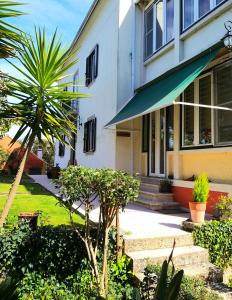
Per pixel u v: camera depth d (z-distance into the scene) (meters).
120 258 7.91
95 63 22.25
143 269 7.64
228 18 10.92
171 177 14.64
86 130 23.94
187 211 12.67
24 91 7.67
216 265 8.47
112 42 18.48
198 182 9.89
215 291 7.09
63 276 7.60
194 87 13.04
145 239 8.50
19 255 7.48
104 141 19.23
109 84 18.75
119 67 17.39
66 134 8.23
